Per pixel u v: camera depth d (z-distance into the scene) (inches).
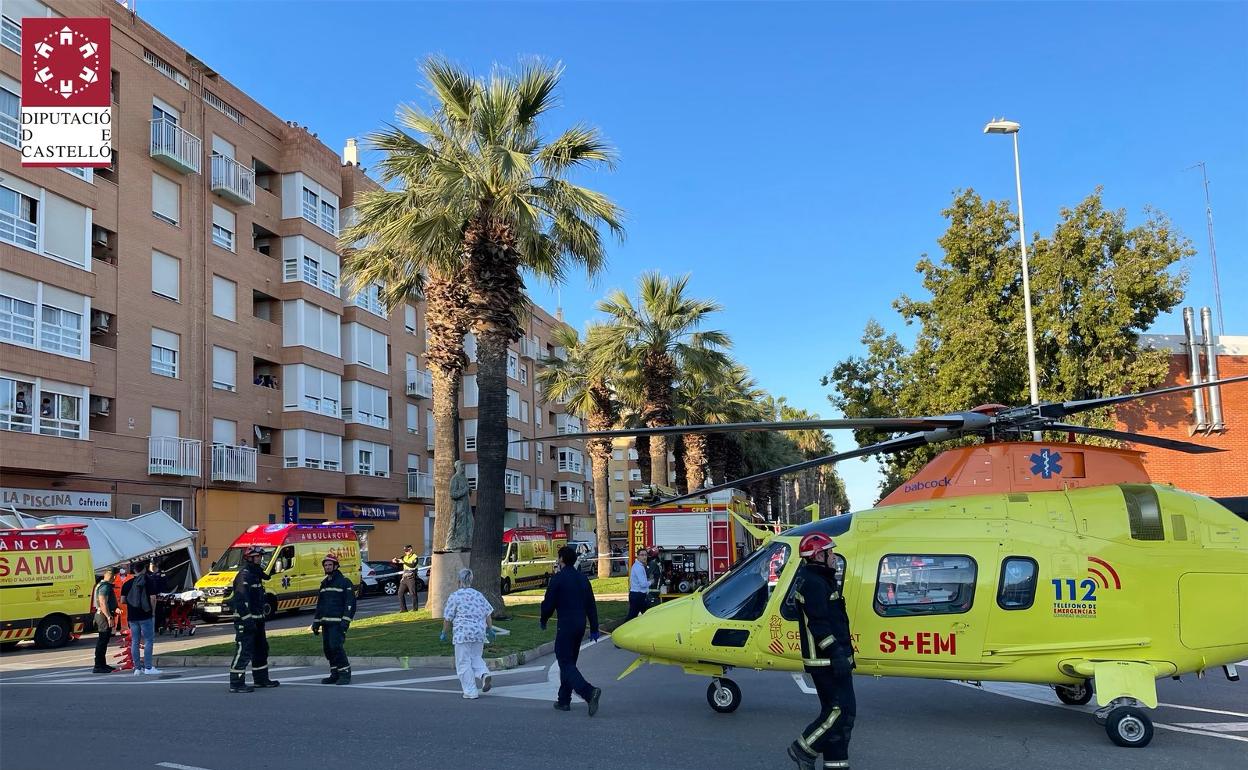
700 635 339.0
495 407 676.1
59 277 981.2
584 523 2768.2
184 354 1188.5
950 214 1003.9
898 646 315.9
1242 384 1009.5
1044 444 328.2
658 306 1133.7
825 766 234.7
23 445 909.2
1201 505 318.0
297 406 1380.4
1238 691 402.6
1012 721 328.5
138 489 1089.4
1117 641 302.2
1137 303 901.2
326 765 258.8
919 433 324.8
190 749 280.2
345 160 1728.6
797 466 326.0
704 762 262.4
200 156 1244.5
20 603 703.7
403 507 1715.1
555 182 681.6
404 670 504.4
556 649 349.7
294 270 1412.4
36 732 310.7
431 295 791.1
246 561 429.4
